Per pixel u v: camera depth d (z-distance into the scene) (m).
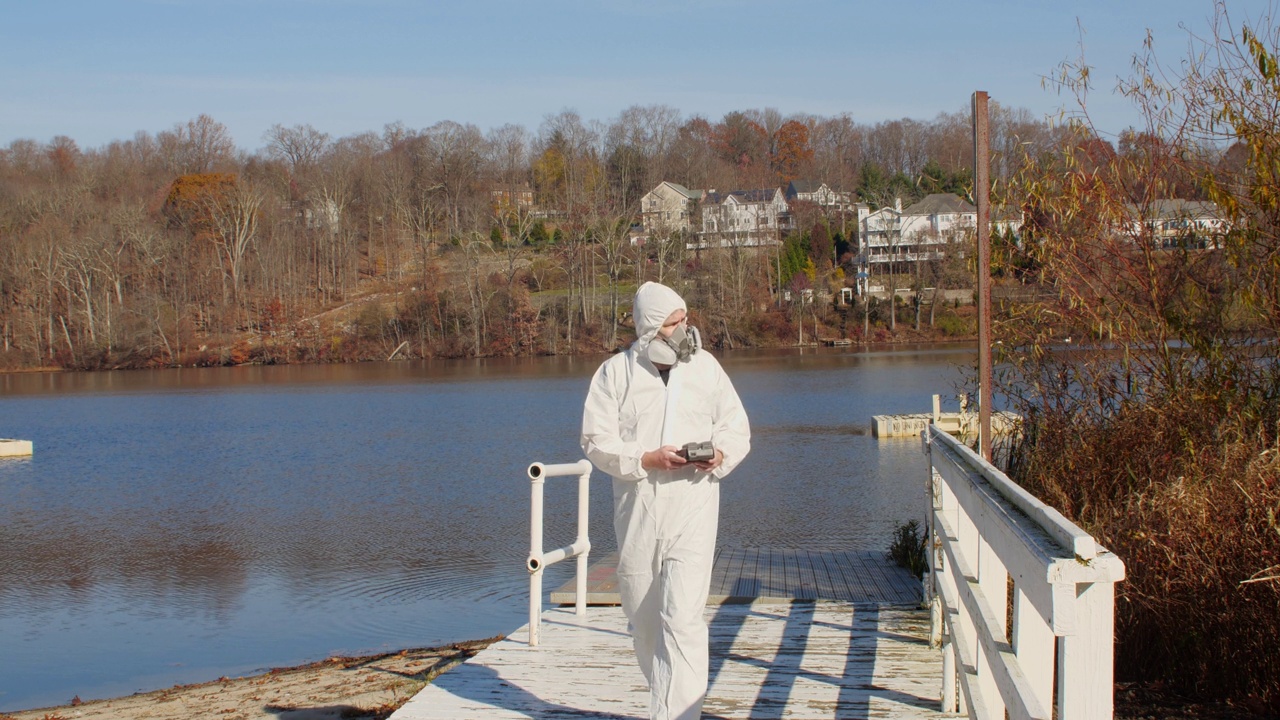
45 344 74.31
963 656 3.35
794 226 91.38
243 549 17.44
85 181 97.81
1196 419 5.98
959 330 73.00
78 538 18.95
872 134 118.00
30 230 78.75
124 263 78.00
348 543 17.59
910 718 4.19
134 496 24.03
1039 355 7.02
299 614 12.73
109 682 10.01
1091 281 6.81
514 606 12.67
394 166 101.25
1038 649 2.64
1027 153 7.30
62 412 46.16
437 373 64.81
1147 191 6.77
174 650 11.23
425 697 4.54
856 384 47.41
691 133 123.94
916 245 75.12
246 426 39.06
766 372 55.44
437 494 22.77
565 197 94.31
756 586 7.44
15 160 107.25
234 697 8.14
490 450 30.42
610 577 7.79
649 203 97.25
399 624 11.94
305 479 25.88
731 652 5.34
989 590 3.49
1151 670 5.13
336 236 90.31
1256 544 4.68
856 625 5.93
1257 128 6.27
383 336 76.94
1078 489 6.00
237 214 84.94
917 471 23.36
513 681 4.75
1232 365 6.26
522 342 75.50
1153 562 4.93
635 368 3.71
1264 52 6.17
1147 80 6.76
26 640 11.77
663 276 79.50
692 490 3.62
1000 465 7.19
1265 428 5.86
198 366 74.69
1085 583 1.77
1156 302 6.54
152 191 103.19
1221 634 4.78
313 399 49.81
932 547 5.15
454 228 96.25
